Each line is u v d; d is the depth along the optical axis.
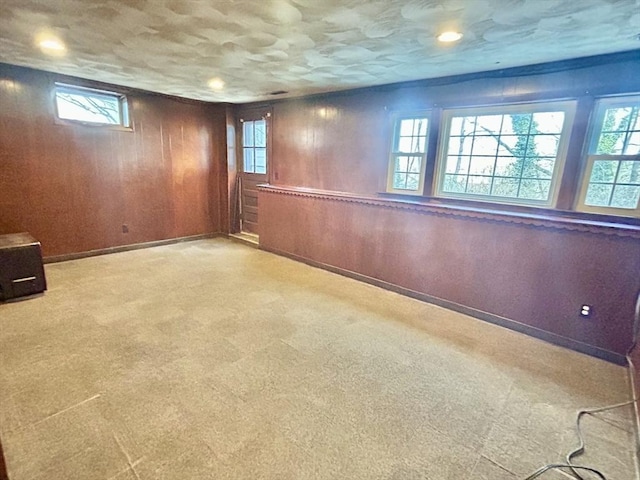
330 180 4.60
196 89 4.46
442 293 3.38
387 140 3.95
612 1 1.77
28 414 1.82
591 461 1.64
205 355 2.42
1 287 3.14
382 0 1.82
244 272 4.25
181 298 3.39
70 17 2.16
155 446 1.65
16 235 3.57
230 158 5.79
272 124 5.18
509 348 2.66
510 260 2.91
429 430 1.81
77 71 3.69
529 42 2.40
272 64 3.15
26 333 2.64
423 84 3.58
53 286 3.59
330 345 2.61
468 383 2.21
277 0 1.85
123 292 3.49
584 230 2.52
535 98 2.94
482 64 2.96
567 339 2.70
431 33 2.29
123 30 2.36
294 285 3.86
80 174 4.42
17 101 3.81
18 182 3.97
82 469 1.51
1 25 2.30
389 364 2.39
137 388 2.06
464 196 3.49
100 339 2.59
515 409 1.98
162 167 5.20
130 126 4.77
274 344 2.60
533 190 3.08
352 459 1.62
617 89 2.57
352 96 4.18
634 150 2.59
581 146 2.77
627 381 2.27
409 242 3.55
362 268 4.02
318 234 4.45
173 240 5.55
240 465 1.56
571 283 2.63
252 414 1.88
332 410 1.93
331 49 2.68
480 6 1.87
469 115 3.37
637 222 2.58
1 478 0.85
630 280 2.39
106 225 4.77
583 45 2.41
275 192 4.92
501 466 1.60
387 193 4.06
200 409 1.90
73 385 2.06
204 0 1.88
